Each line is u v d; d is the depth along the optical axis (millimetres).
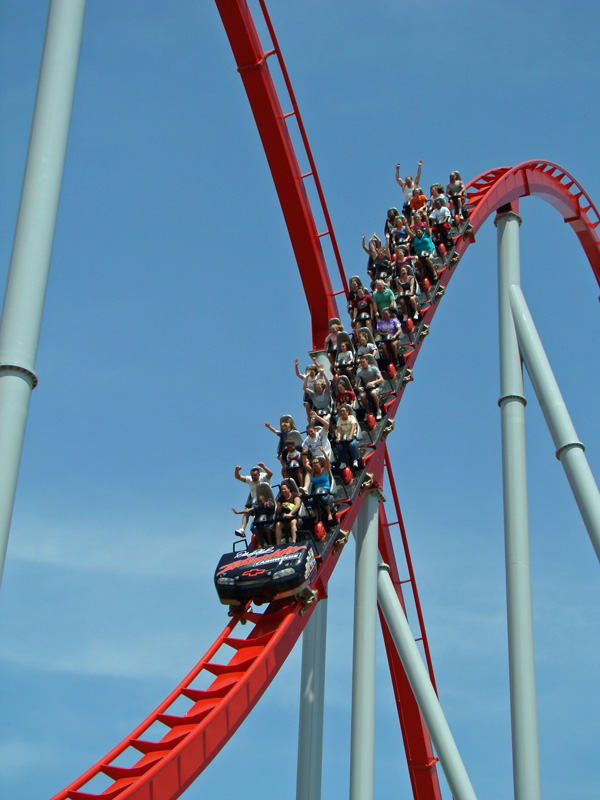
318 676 18906
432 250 22891
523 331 22016
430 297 22250
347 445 17469
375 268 23094
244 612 15312
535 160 27109
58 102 11312
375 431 18656
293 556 14969
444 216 23812
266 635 14680
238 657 14500
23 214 10789
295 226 22719
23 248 10633
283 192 22375
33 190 10875
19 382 10172
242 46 20875
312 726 18547
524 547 19844
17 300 10422
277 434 17203
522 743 17859
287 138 22188
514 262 24672
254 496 16188
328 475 16422
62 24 11609
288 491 15688
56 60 11477
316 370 19188
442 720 18953
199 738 12594
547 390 20672
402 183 25734
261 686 14000
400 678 24766
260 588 14781
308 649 19062
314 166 22656
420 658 19797
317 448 16656
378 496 18625
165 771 12023
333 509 16562
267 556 15172
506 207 25906
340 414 17812
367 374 19031
